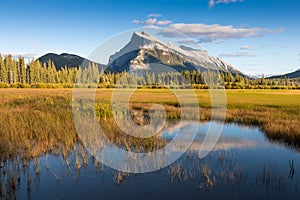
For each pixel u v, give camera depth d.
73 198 5.09
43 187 5.55
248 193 5.23
